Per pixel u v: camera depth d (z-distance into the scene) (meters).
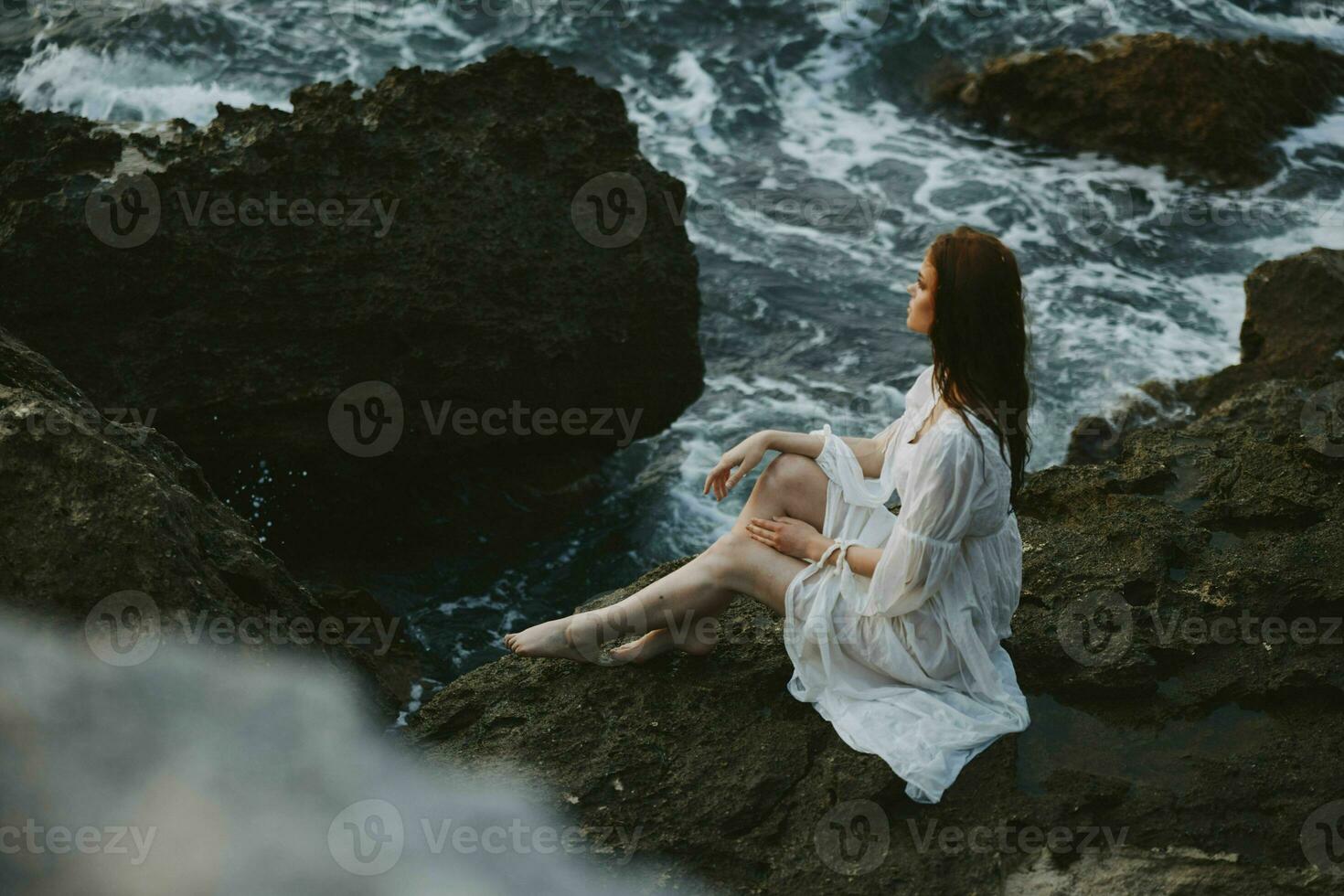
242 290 5.36
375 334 5.54
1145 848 3.25
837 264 8.55
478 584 5.76
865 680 3.55
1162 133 9.81
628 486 6.43
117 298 5.26
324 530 5.82
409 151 5.57
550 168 5.81
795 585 3.50
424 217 5.55
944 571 3.23
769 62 11.25
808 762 3.46
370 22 11.45
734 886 3.20
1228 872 3.16
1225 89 9.84
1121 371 7.38
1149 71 9.89
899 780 3.36
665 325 6.13
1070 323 7.94
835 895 3.14
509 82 5.87
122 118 9.91
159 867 3.05
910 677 3.47
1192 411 6.61
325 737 3.48
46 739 3.11
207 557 3.60
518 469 6.25
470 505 6.09
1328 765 3.48
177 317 5.33
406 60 10.90
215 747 3.26
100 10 11.00
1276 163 9.74
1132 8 12.01
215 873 3.09
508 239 5.68
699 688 3.72
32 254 5.10
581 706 3.71
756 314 7.99
